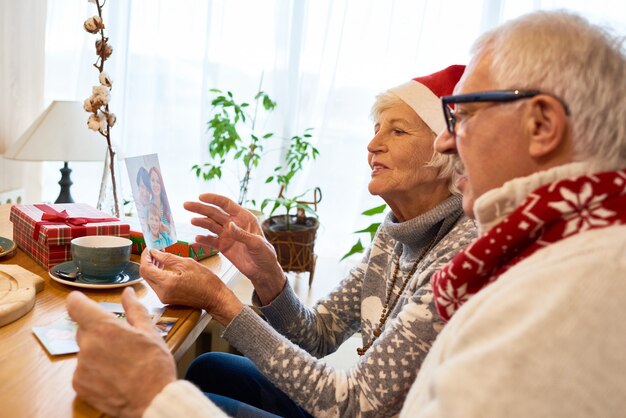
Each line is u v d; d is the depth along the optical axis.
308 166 2.87
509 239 0.68
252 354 1.11
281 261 2.35
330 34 2.77
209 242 1.32
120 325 0.76
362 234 2.88
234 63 2.85
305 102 2.83
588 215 0.65
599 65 0.66
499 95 0.70
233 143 2.62
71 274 1.18
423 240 1.22
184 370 1.99
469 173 0.76
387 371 1.04
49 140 2.30
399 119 1.20
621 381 0.55
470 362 0.57
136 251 1.43
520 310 0.59
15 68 2.84
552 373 0.55
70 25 2.93
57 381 0.80
